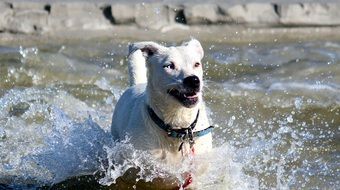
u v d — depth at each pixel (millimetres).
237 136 10234
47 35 15195
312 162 9430
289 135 10344
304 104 11531
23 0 15922
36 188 8891
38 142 10008
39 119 10781
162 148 8266
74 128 9648
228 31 15461
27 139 10094
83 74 12961
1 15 15398
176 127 8156
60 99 11680
